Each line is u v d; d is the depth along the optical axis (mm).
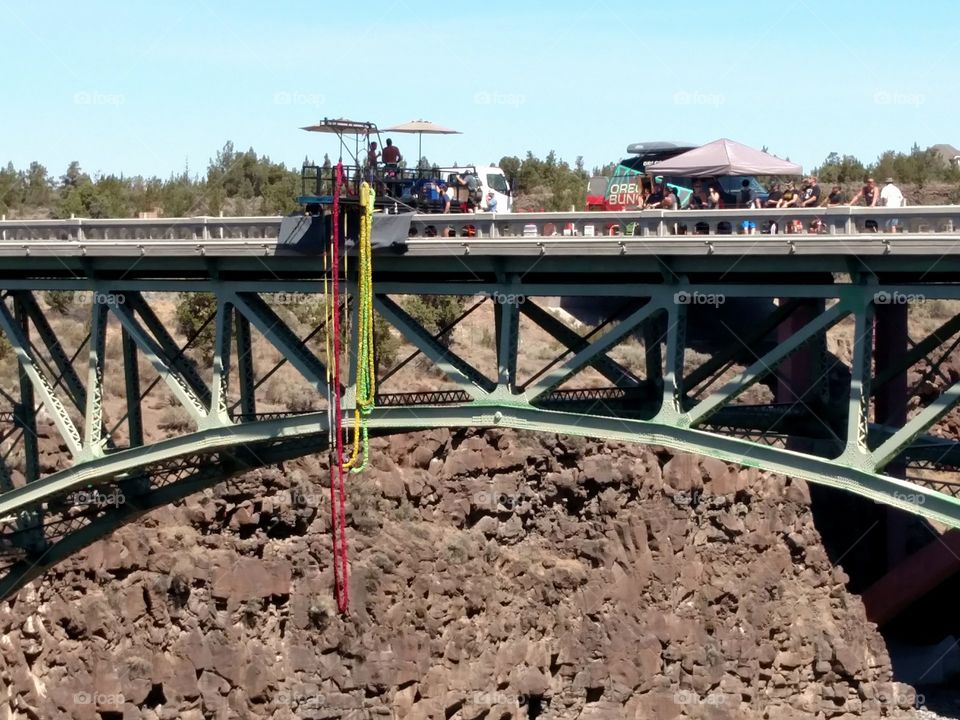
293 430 29453
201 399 31828
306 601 43375
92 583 41781
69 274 33344
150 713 41500
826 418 29391
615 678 47094
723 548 49062
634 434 26656
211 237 31406
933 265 24156
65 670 40906
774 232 26125
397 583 44031
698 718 47188
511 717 45625
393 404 33250
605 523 48656
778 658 48375
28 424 33250
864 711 48094
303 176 29719
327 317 29266
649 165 29953
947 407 23703
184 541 42969
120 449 32375
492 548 47406
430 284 29094
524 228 28297
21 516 33719
